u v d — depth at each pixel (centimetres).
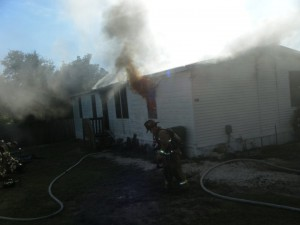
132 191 689
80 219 550
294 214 470
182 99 973
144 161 1019
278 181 655
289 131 1145
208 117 958
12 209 650
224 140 985
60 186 809
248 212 497
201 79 947
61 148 1708
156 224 492
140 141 1259
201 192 625
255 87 1059
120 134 1452
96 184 788
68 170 1016
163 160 644
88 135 1498
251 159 856
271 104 1099
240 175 723
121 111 1420
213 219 486
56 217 573
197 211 527
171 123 1041
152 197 629
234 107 1009
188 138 960
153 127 661
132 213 552
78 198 682
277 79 1115
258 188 620
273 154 930
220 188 641
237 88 1017
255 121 1056
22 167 1067
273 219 461
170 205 570
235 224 459
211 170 782
